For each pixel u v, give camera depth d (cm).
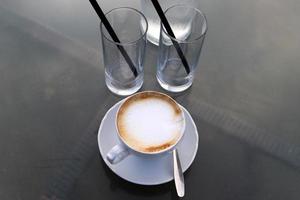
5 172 47
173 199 46
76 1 65
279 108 54
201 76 57
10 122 51
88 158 48
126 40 56
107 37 49
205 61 59
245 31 63
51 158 48
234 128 52
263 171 48
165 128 45
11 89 54
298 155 50
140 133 44
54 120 51
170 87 55
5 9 63
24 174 47
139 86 55
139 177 45
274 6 67
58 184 46
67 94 54
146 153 42
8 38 60
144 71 57
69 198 45
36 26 61
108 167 47
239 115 53
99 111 53
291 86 57
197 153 49
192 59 52
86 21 62
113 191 46
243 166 49
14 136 50
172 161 46
